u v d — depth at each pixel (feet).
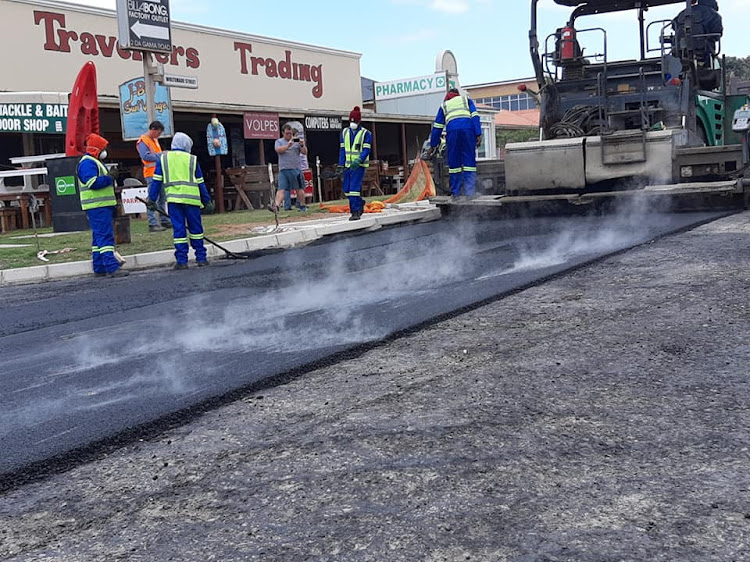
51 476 10.21
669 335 14.74
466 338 15.72
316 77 87.15
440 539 7.68
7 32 58.90
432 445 10.14
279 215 48.67
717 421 10.33
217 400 12.80
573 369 13.07
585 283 20.34
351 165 41.19
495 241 29.89
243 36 77.51
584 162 34.73
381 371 13.83
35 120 51.01
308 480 9.36
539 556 7.25
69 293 26.35
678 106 35.50
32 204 35.50
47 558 7.97
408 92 98.73
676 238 26.48
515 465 9.33
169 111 46.73
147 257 32.73
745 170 34.68
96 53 65.10
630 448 9.64
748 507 7.97
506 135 116.26
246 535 8.10
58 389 14.38
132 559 7.79
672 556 7.14
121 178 59.77
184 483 9.59
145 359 16.16
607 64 37.78
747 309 16.19
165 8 42.83
